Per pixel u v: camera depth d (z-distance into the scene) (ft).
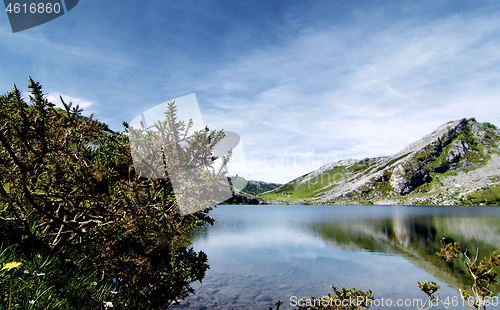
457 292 33.94
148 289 11.84
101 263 11.46
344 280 38.06
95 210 10.55
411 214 229.25
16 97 9.05
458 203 412.36
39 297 8.84
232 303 26.16
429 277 41.01
